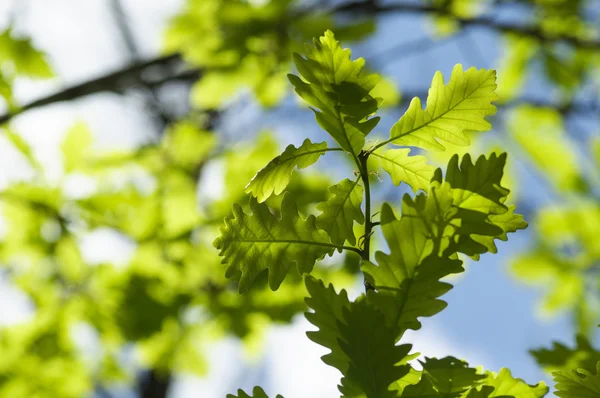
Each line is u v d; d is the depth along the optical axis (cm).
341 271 421
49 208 428
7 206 434
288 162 176
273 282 175
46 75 377
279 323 427
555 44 600
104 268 436
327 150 176
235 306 430
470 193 172
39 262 452
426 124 176
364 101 175
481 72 175
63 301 443
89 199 431
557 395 173
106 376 503
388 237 171
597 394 173
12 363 446
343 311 169
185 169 456
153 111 600
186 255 435
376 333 169
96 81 444
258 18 433
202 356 468
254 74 451
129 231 440
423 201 171
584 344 188
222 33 447
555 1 570
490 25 584
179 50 458
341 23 448
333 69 176
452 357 171
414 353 171
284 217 176
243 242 175
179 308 427
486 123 176
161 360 466
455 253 171
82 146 436
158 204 438
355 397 170
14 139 385
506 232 171
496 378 172
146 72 469
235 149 475
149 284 429
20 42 369
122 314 430
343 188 176
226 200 442
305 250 176
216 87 460
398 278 171
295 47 439
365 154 176
